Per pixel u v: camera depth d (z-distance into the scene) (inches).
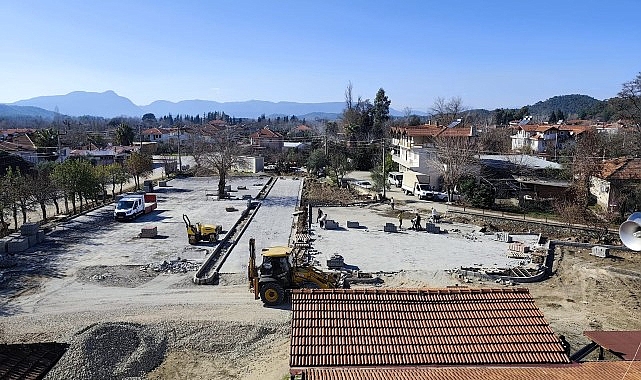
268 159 3580.2
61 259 1117.7
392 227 1493.6
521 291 563.5
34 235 1246.9
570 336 763.4
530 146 3196.4
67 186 1620.3
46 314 799.7
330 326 503.2
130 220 1583.4
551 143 3265.3
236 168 3166.8
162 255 1165.7
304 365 454.9
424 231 1504.7
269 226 1531.7
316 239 1376.7
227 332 743.7
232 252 1206.9
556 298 941.2
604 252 1223.5
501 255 1226.0
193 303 858.1
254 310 829.8
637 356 540.1
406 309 530.9
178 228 1478.8
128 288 932.6
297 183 2655.0
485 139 3034.0
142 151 2997.0
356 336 491.2
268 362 666.8
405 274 1055.6
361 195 2218.3
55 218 1588.3
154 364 658.8
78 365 620.7
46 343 687.7
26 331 733.9
